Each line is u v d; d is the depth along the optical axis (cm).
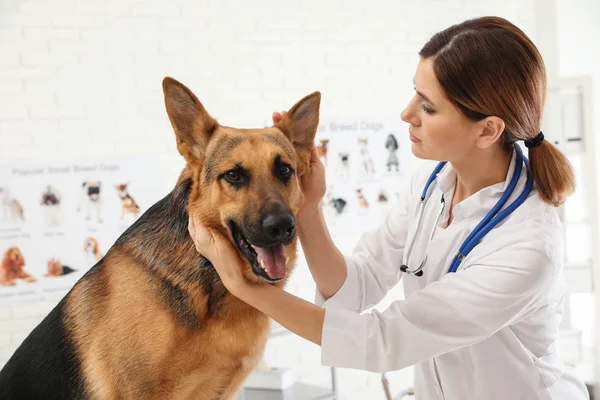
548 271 157
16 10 361
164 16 397
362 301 202
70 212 376
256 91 425
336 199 452
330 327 159
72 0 374
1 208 360
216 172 173
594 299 444
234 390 185
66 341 179
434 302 158
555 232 163
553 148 167
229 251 158
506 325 162
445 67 158
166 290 167
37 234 368
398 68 469
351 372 453
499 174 175
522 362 171
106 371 170
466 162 173
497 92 156
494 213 169
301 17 436
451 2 481
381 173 466
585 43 491
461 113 160
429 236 189
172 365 168
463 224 176
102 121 384
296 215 186
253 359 179
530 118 162
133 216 393
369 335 159
